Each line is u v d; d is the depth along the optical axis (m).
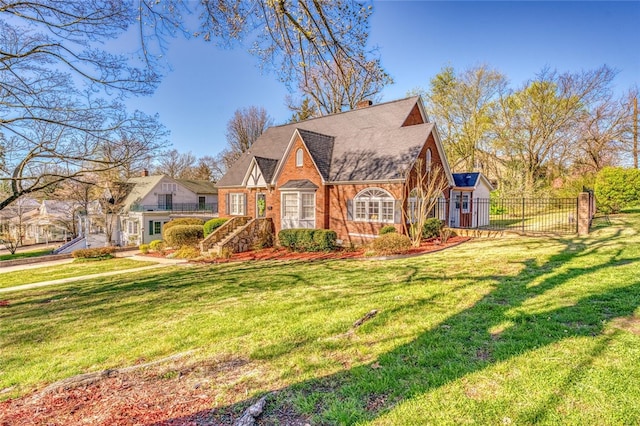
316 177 18.41
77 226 39.56
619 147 28.62
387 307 6.29
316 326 5.64
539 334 4.54
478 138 35.34
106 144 9.98
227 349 5.04
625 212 20.48
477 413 3.05
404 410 3.17
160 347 5.43
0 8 7.70
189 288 10.12
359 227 17.22
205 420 3.25
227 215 23.91
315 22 6.84
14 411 3.74
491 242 14.12
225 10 6.75
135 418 3.37
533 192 27.73
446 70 35.22
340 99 17.98
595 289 6.18
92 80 8.86
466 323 5.16
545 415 2.96
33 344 6.28
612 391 3.23
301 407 3.36
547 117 31.23
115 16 8.11
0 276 16.41
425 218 15.56
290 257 15.71
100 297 9.95
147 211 33.09
